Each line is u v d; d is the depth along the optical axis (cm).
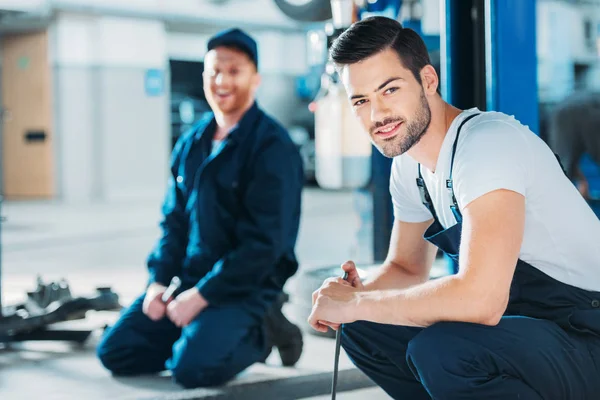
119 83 1343
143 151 1371
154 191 1384
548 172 184
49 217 1034
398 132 187
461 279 176
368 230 421
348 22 368
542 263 189
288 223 298
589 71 862
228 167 299
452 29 300
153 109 1372
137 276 572
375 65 184
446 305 176
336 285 196
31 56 1338
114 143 1350
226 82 302
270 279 305
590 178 691
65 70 1327
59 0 1270
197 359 281
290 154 301
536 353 181
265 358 307
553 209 185
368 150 370
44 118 1342
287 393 284
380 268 224
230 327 287
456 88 302
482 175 177
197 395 273
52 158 1347
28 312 361
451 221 196
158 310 303
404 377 217
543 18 857
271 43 1500
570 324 188
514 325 184
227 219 301
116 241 777
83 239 793
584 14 866
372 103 186
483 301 174
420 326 192
